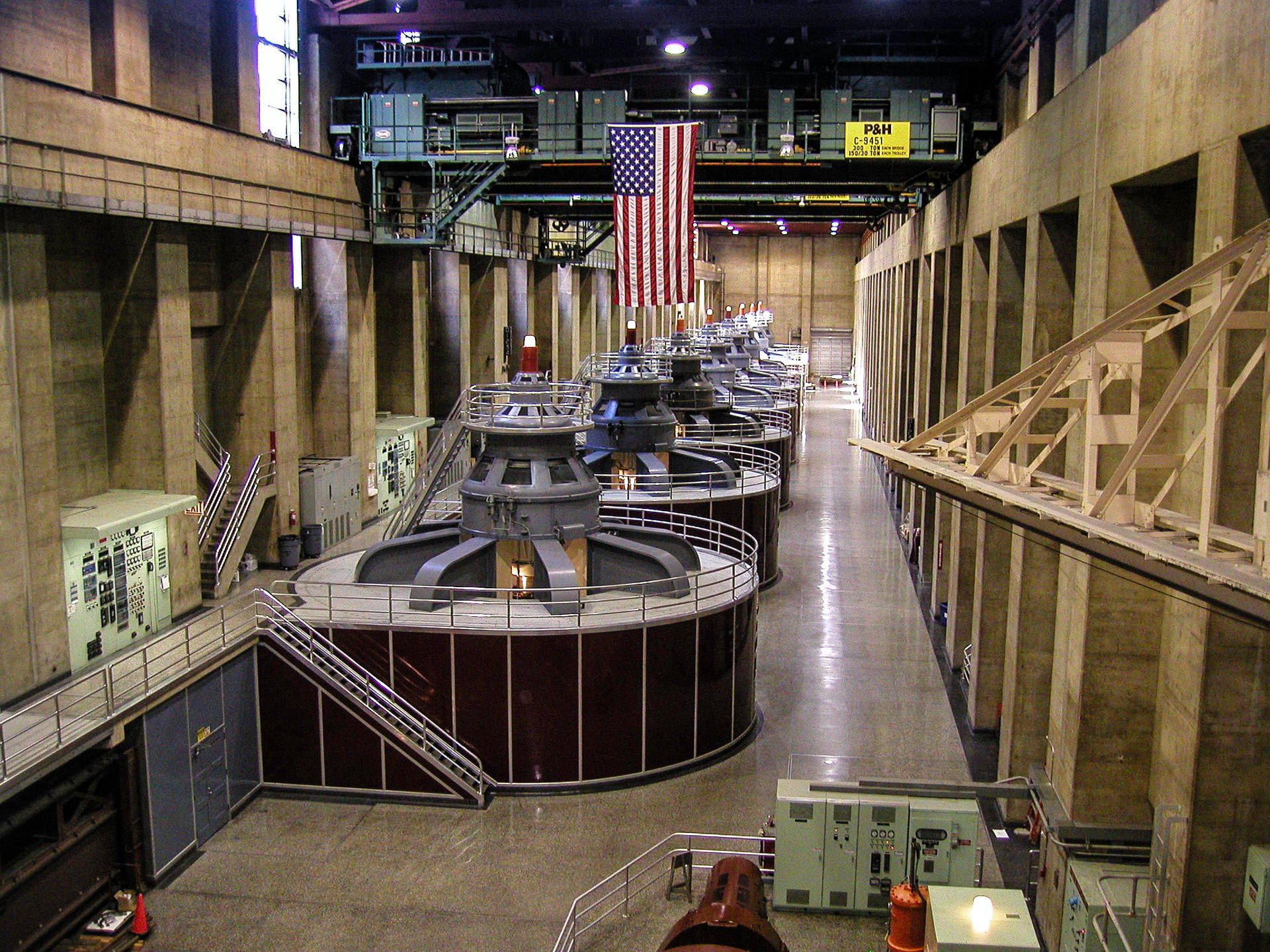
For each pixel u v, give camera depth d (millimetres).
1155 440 15688
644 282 30484
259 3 32156
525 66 47062
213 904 17703
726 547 34125
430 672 21500
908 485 44562
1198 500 13453
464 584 23953
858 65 35312
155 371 25828
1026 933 12664
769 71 40031
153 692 18156
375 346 40438
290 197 32625
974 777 22203
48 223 23766
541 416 24625
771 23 32969
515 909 17500
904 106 33000
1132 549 9586
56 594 21594
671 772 22438
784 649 30453
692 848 19453
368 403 37688
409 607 22562
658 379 37156
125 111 24562
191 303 29531
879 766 22812
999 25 31797
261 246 30734
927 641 31391
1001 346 24859
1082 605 15984
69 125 22656
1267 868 12297
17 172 20859
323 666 21438
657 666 21938
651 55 40781
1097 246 16594
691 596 23703
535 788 21609
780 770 22750
